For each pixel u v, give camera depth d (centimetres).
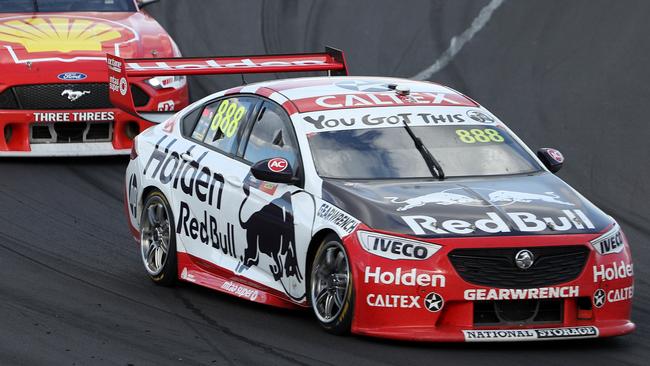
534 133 4988
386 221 2545
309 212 2703
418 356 2486
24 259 3406
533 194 2700
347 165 2784
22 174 4528
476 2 6800
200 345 2591
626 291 2597
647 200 4178
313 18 6875
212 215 3016
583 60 5819
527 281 2502
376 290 2509
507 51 6059
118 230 3800
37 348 2562
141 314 2862
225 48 6500
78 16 5047
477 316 2511
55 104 4619
